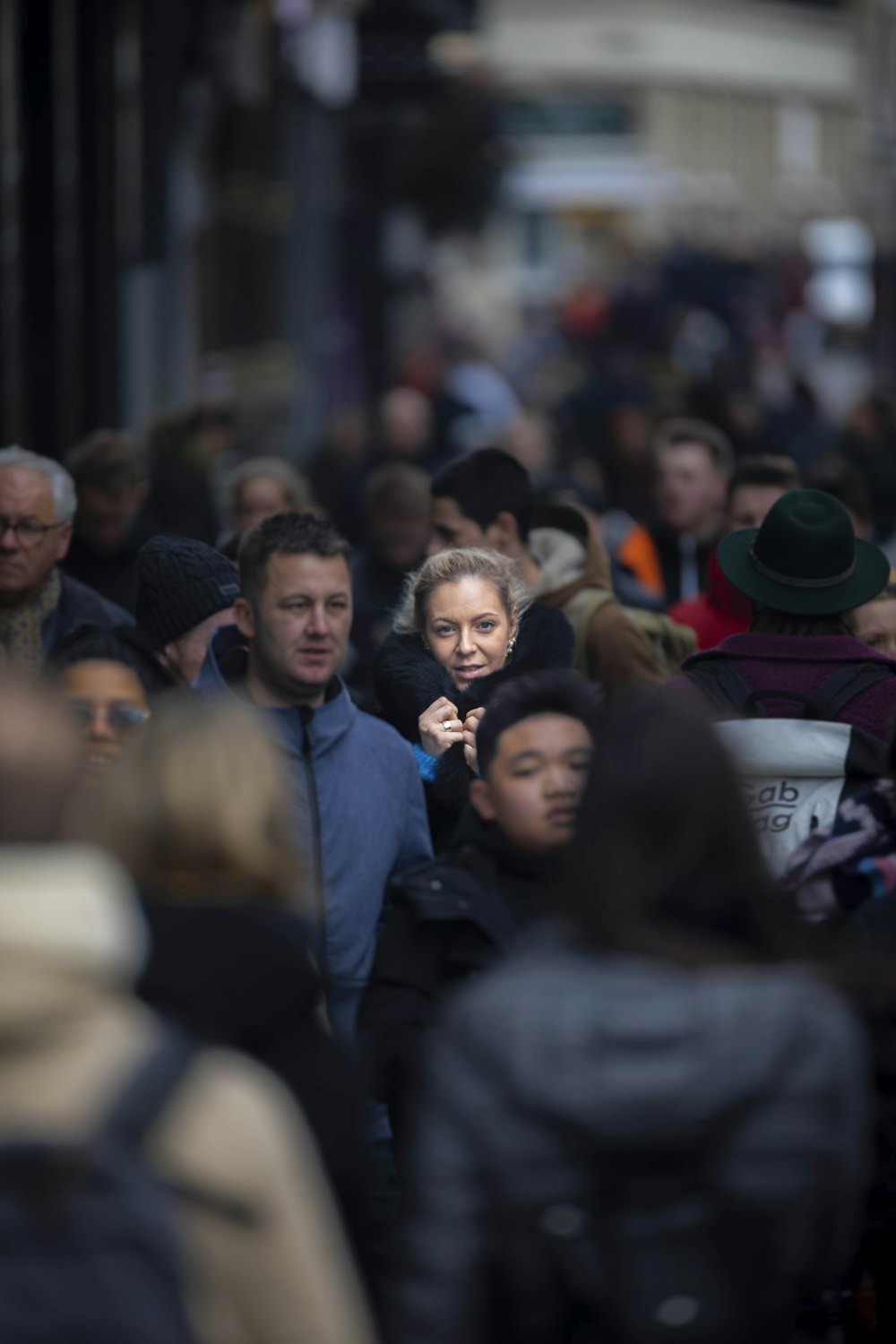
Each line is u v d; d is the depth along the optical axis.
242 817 8.11
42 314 35.12
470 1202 7.79
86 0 36.56
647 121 172.75
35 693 7.48
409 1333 7.80
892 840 11.66
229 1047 8.32
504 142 77.62
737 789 8.25
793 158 192.88
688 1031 7.68
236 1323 6.98
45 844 7.05
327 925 11.66
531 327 103.50
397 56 63.19
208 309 51.44
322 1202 7.89
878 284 78.00
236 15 48.28
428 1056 8.01
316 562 11.55
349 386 75.00
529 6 172.00
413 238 79.75
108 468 19.77
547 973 7.95
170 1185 6.78
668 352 85.31
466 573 13.42
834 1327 11.89
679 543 23.88
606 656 16.84
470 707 13.23
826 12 196.75
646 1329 7.64
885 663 12.77
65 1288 6.65
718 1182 7.69
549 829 10.19
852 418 32.62
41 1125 6.68
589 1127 7.64
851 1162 7.86
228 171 53.41
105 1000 6.95
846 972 9.62
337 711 11.91
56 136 35.22
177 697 11.58
